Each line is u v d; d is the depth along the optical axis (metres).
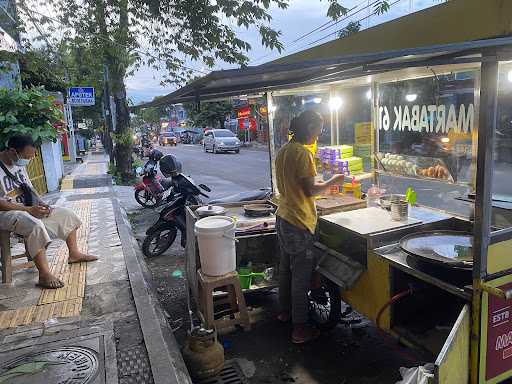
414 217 2.95
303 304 2.97
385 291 2.46
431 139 3.10
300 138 2.86
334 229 3.03
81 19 6.25
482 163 1.73
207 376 2.61
